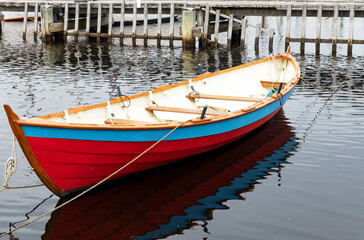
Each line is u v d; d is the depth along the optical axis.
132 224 8.23
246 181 9.98
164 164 10.66
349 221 8.21
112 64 25.00
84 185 9.41
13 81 19.95
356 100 16.66
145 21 31.55
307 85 19.34
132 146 9.43
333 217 8.36
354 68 23.59
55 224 8.22
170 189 9.66
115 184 9.93
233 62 26.05
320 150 11.69
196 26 31.31
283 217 8.39
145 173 10.49
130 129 9.16
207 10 30.33
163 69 23.59
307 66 24.28
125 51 29.92
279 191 9.46
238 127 11.68
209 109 13.04
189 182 9.99
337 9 27.47
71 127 8.45
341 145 11.98
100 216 8.53
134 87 19.02
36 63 25.00
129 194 9.43
